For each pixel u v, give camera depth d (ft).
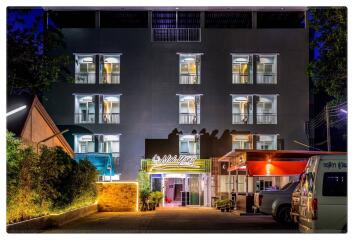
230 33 153.69
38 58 91.50
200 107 151.84
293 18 165.17
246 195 94.53
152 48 153.07
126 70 152.35
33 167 61.93
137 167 150.20
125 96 151.84
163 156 149.89
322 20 79.56
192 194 145.38
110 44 152.46
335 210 47.91
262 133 151.43
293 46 153.99
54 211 71.46
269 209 76.23
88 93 151.02
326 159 48.67
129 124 151.33
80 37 152.15
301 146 151.84
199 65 152.66
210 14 158.92
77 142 150.92
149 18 153.17
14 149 60.23
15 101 90.74
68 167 75.41
